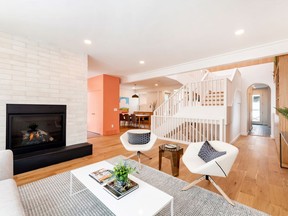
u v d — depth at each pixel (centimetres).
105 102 600
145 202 134
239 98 600
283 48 294
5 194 133
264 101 984
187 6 200
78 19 232
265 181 238
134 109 1102
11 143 274
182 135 491
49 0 189
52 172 265
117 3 195
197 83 471
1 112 265
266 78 582
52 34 282
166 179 244
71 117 358
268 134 644
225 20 232
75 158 333
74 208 175
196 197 196
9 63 273
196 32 270
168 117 522
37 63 305
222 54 371
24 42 289
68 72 352
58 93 336
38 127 311
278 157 348
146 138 321
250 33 270
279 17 221
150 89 1049
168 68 499
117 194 142
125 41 309
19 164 260
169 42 311
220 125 393
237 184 229
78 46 336
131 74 608
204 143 233
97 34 280
